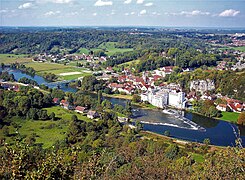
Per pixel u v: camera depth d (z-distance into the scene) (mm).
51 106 172125
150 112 176250
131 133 127062
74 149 41250
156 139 125938
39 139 117125
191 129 145875
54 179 30578
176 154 97500
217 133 141125
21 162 31031
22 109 148375
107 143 109875
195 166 57250
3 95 168625
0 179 29750
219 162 38562
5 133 119625
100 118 147375
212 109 169250
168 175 55000
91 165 36312
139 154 94625
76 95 183625
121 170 59969
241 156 37344
